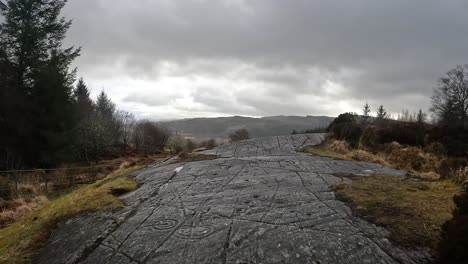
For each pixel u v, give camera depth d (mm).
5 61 17031
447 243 2959
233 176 6430
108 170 16219
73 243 4254
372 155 8875
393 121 12656
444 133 10094
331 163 7332
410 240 3334
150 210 4840
